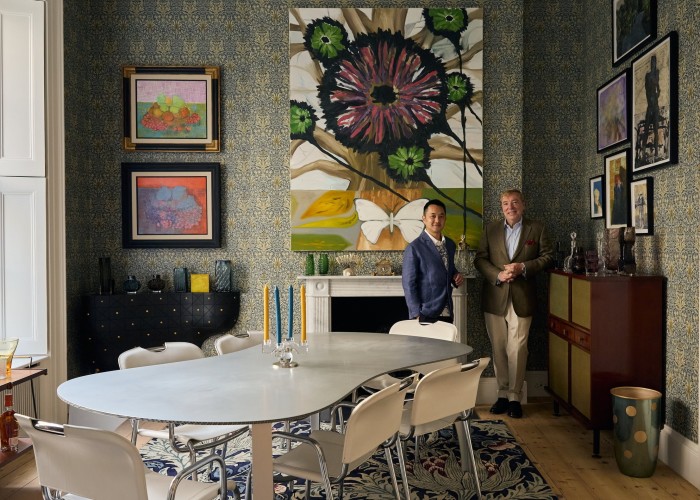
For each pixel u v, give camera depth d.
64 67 4.66
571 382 4.34
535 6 5.50
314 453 2.61
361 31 5.25
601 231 5.04
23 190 4.22
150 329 5.05
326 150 5.25
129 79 5.22
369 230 5.25
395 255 5.28
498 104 5.26
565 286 4.46
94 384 2.52
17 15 4.21
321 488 3.38
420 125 5.25
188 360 3.05
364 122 5.25
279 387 2.45
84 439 1.91
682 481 3.48
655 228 4.00
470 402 2.93
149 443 4.21
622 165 4.52
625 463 3.56
